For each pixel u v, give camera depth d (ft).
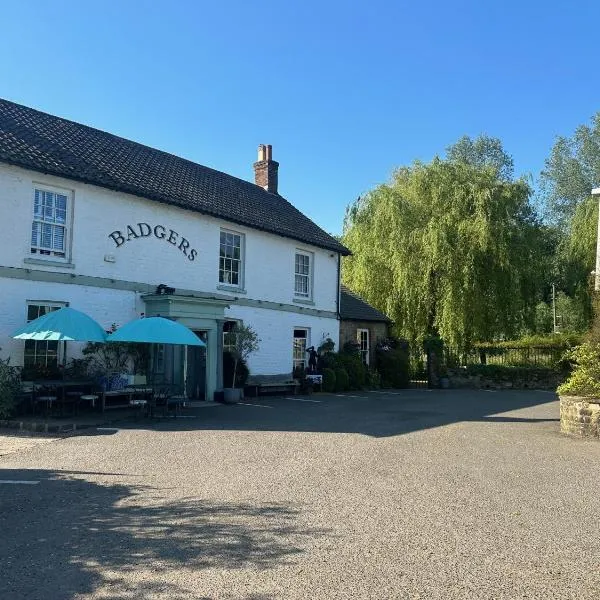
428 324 92.38
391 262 90.38
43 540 17.94
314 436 37.55
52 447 32.60
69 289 49.75
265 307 70.18
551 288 123.44
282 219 75.82
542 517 20.92
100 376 47.60
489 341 91.15
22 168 46.83
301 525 19.49
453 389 85.10
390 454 32.09
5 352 45.29
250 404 57.26
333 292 82.38
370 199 96.17
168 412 47.42
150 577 15.26
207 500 22.25
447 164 91.97
